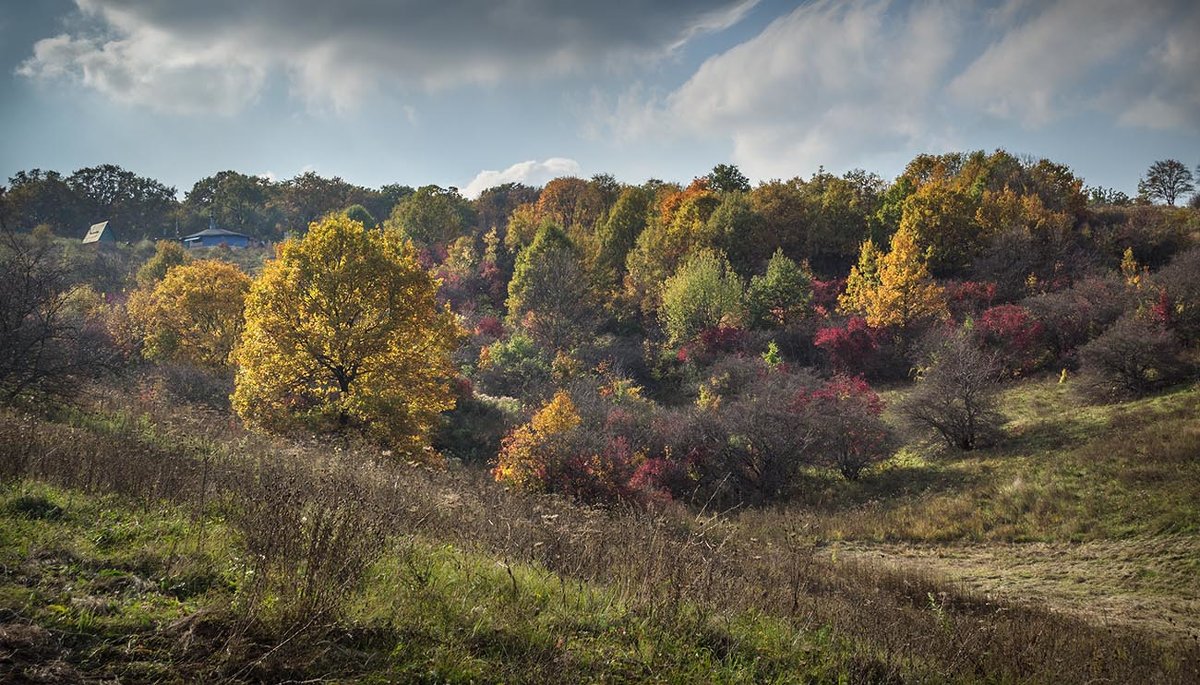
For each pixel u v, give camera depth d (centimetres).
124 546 516
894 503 2441
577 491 2028
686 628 512
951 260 5431
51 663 319
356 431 1969
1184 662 828
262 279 2108
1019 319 3928
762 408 2858
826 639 580
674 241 6122
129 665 331
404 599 466
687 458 2759
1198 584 1471
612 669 430
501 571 577
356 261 2069
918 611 851
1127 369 2980
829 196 6419
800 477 2850
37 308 1678
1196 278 3500
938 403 2923
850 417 2820
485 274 6619
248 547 506
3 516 534
